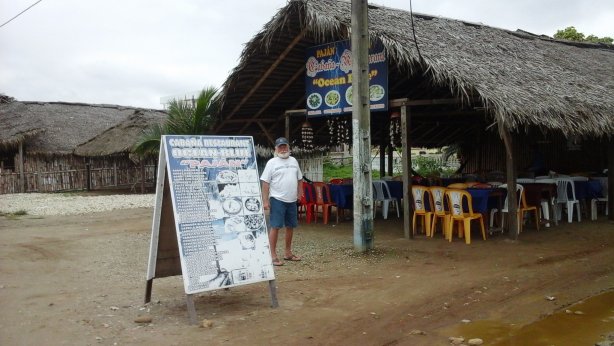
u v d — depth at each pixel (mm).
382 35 9742
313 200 12844
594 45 18172
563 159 17062
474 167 19641
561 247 9383
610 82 13188
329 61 11719
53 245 10141
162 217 5996
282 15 10961
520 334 5309
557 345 5027
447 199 10117
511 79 10180
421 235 10742
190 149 5738
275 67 12383
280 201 8188
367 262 8328
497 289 6828
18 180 25562
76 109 33656
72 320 5547
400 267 7996
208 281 5500
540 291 6762
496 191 10281
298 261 8445
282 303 6160
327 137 17062
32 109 31516
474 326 5531
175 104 18891
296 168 8352
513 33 14531
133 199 20422
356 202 9000
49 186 25844
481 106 10359
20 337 5043
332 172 29016
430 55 9414
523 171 16141
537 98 9734
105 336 5074
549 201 11641
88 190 26344
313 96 12062
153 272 5988
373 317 5727
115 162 26406
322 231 11469
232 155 6023
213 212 5684
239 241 5793
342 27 10188
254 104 14062
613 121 10891
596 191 12586
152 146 20734
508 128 9000
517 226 10008
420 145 20172
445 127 18250
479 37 12273
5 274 7699
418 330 5359
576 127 9867
